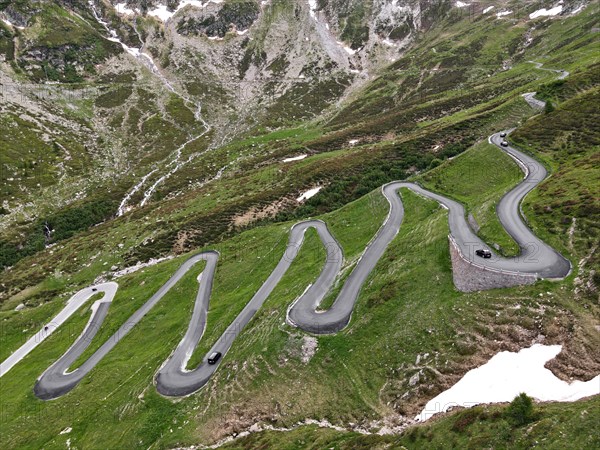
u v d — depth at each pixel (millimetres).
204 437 43906
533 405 31141
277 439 39031
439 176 86625
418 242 60750
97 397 59844
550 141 83188
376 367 43000
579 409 28906
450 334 41750
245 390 47625
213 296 78562
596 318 36906
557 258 46250
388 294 51125
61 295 94625
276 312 58688
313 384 44562
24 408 63125
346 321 51281
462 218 64188
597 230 46875
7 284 103562
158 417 49938
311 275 67188
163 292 85250
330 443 36312
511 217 57781
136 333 75750
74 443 52000
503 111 123625
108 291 91188
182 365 58750
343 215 87312
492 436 29125
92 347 75375
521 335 38406
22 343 81688
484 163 84375
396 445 32688
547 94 119500
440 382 37906
